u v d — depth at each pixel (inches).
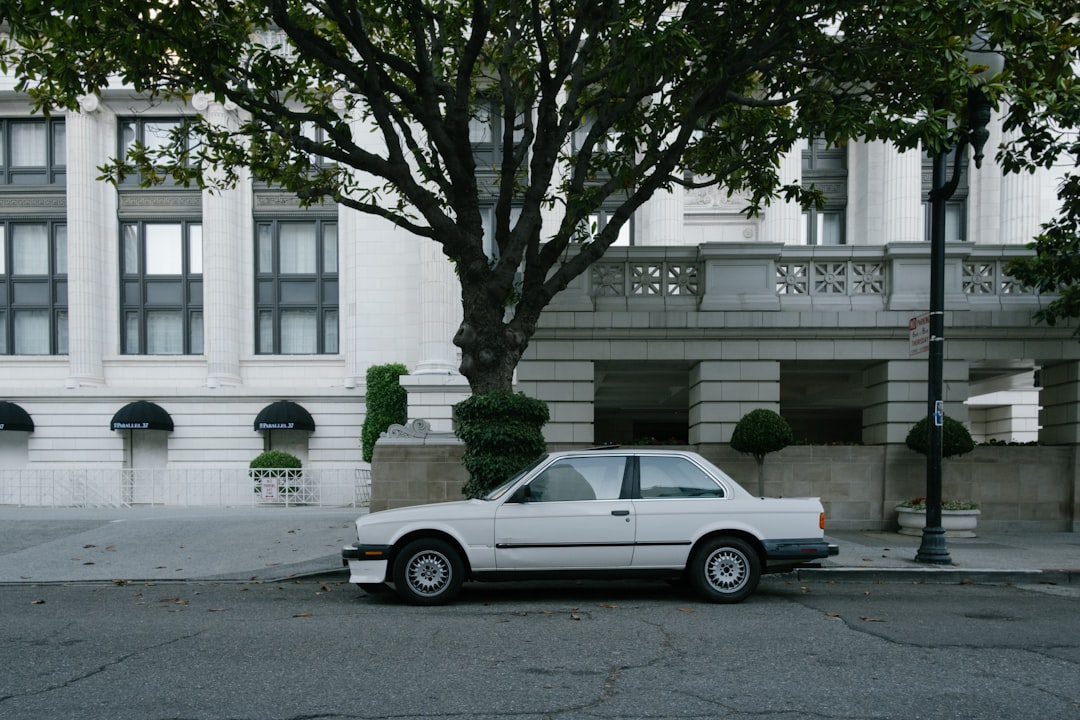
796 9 427.8
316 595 372.2
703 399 612.1
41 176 1159.0
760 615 310.8
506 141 454.6
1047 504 605.9
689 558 338.3
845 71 446.9
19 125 1162.6
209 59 437.1
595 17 462.3
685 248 622.5
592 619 303.1
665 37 371.9
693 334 611.5
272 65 472.1
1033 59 439.8
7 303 1156.5
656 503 336.5
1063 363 625.3
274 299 1159.6
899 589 383.9
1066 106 444.1
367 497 1079.0
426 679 220.1
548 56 494.9
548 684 215.3
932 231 450.6
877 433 629.0
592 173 569.0
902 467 604.7
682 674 224.7
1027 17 363.9
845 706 197.0
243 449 1125.7
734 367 612.7
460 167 451.2
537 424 433.7
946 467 608.7
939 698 203.5
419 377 1070.4
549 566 332.5
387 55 449.4
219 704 199.0
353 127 1089.4
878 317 605.0
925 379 608.4
